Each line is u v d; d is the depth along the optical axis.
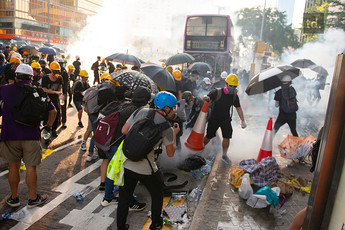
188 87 7.49
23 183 4.34
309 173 5.28
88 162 5.44
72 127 7.70
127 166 2.91
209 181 4.69
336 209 1.67
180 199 4.19
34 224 3.37
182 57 9.38
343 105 1.64
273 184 4.31
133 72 4.36
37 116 3.37
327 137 1.68
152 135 2.75
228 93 5.44
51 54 14.86
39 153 3.59
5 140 3.35
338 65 1.63
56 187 4.34
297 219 2.54
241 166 4.64
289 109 6.54
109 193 3.87
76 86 7.45
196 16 14.94
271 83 6.86
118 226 3.01
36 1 78.06
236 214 3.72
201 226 3.42
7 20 72.25
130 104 3.59
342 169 1.65
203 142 5.68
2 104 3.33
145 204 3.90
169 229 3.45
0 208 3.63
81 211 3.73
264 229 3.41
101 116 3.79
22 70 3.34
